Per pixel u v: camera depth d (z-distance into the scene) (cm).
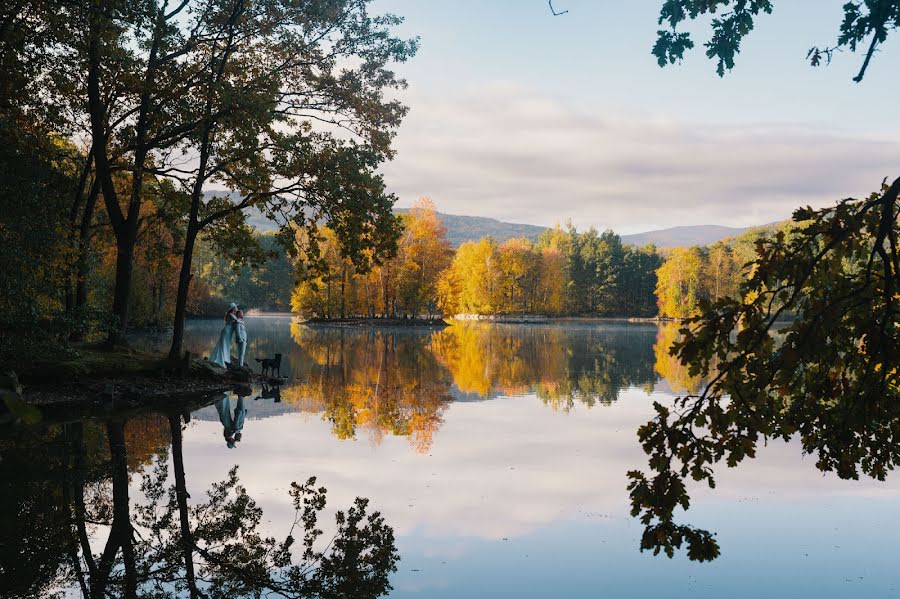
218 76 2020
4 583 644
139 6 1855
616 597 600
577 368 2872
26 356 1798
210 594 617
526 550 724
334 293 7875
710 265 10975
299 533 785
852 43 391
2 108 1933
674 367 2922
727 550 725
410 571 668
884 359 335
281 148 1998
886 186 358
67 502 896
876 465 362
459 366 2930
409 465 1112
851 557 699
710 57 446
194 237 2131
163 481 1005
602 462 1138
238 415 1609
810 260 342
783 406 360
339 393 2036
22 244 1753
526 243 12488
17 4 1783
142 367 2031
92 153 2319
